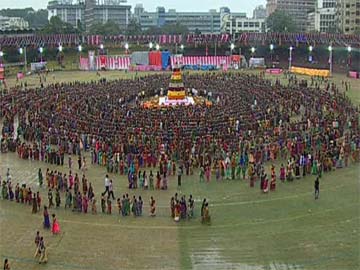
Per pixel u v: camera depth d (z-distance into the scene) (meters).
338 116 75.06
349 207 45.56
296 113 83.44
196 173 55.88
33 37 172.38
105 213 44.88
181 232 40.72
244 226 41.69
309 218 43.22
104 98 91.25
